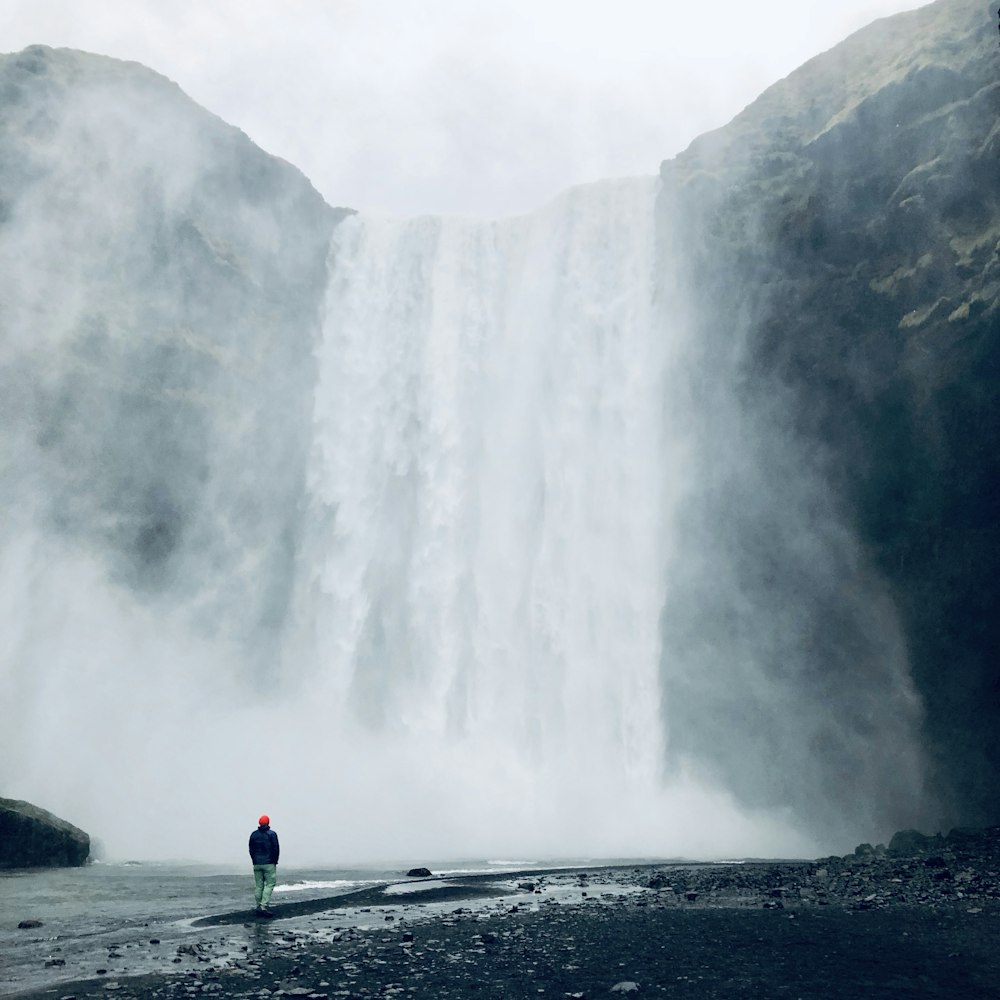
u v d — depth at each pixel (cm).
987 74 3866
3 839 2631
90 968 1084
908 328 3956
